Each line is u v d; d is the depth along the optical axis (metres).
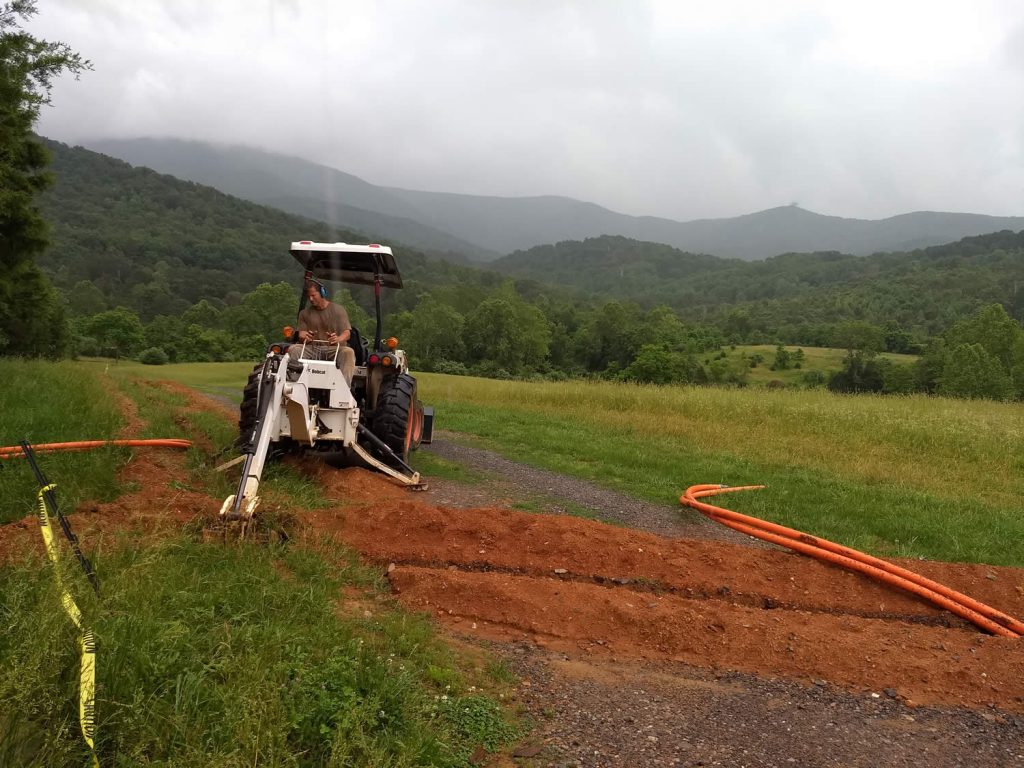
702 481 8.92
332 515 5.46
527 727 3.08
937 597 4.99
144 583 3.26
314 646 3.21
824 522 7.11
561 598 4.44
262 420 5.20
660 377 56.97
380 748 2.54
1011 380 49.62
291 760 2.32
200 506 4.99
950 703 3.72
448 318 84.19
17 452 5.65
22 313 24.62
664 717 3.31
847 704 3.62
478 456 9.56
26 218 16.69
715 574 5.17
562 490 7.85
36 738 2.21
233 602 3.47
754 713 3.44
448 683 3.31
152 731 2.31
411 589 4.48
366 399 7.82
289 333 7.14
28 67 14.66
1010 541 6.96
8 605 2.87
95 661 2.46
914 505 8.12
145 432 7.83
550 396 17.55
